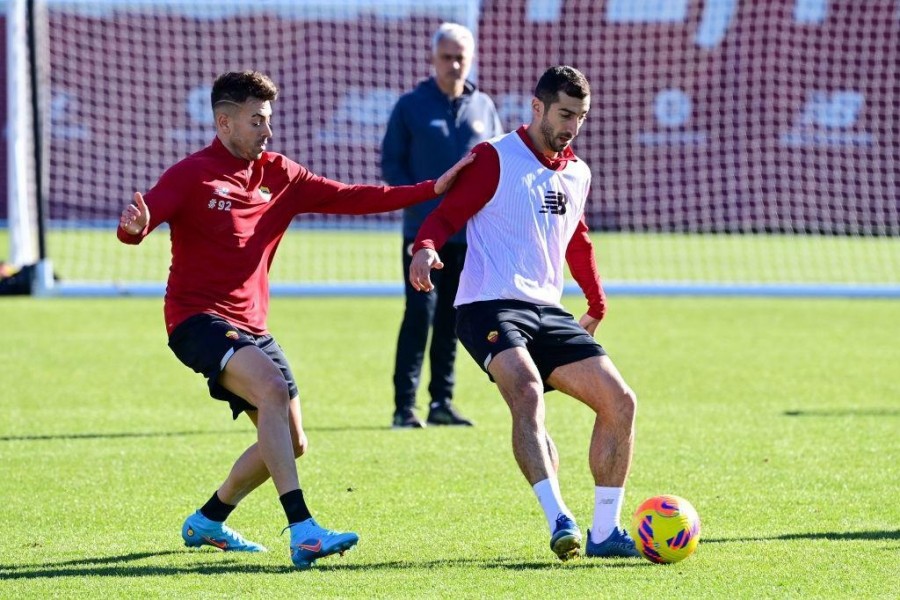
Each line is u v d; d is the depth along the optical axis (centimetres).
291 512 1756
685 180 8338
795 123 8194
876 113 8056
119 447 2741
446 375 3044
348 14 8100
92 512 2161
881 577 1703
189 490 2338
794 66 8125
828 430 2922
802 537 1948
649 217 8394
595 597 1603
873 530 1997
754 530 2002
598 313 2019
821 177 8225
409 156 3008
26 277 5719
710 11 8138
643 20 8106
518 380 1778
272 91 1862
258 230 1892
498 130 3086
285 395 1789
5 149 8919
